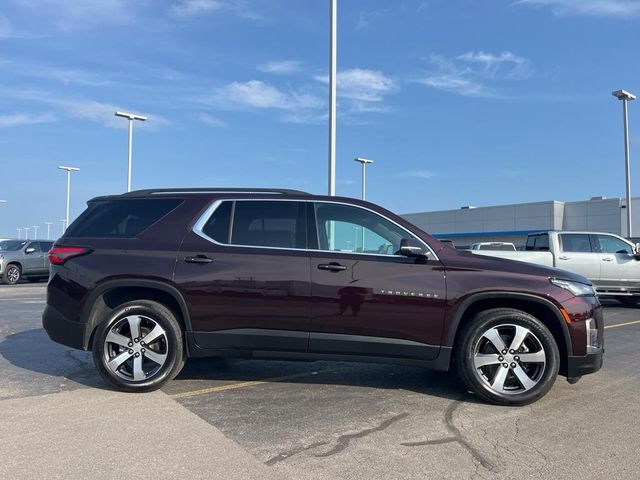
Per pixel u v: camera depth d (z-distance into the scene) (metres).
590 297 5.05
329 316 4.99
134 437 4.09
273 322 5.04
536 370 4.97
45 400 4.98
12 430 4.21
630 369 6.47
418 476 3.50
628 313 12.41
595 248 13.43
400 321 4.95
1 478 3.39
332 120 14.34
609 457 3.83
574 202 44.50
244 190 5.50
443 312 4.92
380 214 5.26
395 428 4.35
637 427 4.43
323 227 5.24
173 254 5.19
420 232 5.20
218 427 4.33
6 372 6.04
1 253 21.38
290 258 5.08
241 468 3.58
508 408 4.89
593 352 4.95
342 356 5.05
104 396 5.12
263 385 5.60
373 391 5.40
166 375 5.17
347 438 4.12
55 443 3.96
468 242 50.59
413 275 4.98
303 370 6.25
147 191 5.66
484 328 4.93
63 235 5.61
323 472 3.53
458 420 4.56
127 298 5.41
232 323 5.08
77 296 5.25
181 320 5.29
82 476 3.44
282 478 3.44
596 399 5.19
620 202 41.81
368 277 4.99
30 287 20.39
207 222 5.32
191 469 3.56
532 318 4.91
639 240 22.11
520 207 46.72
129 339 5.21
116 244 5.33
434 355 4.97
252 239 5.23
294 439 4.09
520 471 3.59
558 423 4.51
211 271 5.11
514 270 5.03
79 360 6.65
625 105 26.97
